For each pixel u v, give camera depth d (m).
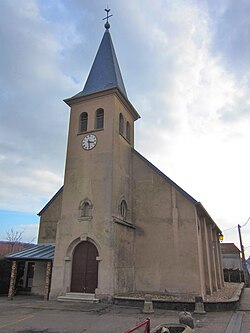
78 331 8.28
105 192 14.98
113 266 13.70
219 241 24.83
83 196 15.45
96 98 17.39
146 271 15.51
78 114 17.64
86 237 14.52
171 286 14.76
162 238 15.73
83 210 15.29
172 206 16.03
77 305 12.44
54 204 19.06
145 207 16.70
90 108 17.38
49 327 8.72
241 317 10.43
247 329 8.61
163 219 16.03
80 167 16.19
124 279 14.53
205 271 16.42
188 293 14.33
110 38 21.19
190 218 15.42
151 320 9.63
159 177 16.91
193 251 14.84
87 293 13.77
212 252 19.52
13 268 15.55
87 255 14.53
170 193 16.33
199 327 8.85
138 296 13.48
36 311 11.23
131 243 15.91
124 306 12.30
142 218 16.56
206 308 11.58
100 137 16.30
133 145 19.03
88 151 16.33
